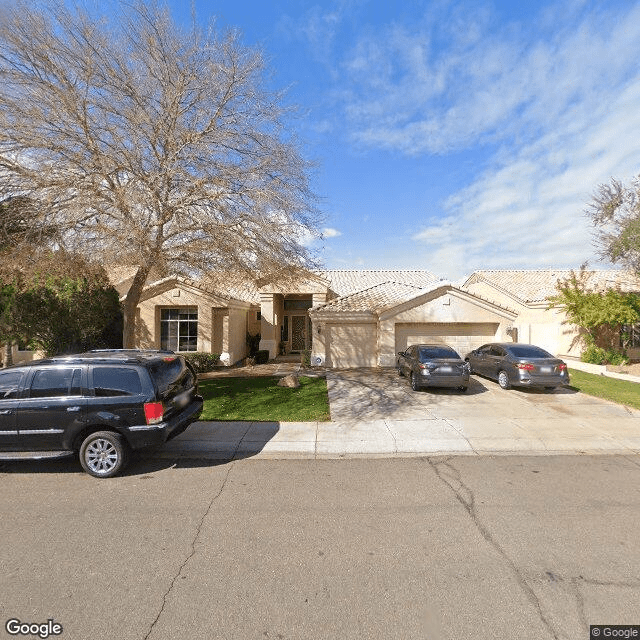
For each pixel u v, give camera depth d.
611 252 16.81
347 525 4.16
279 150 9.77
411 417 8.72
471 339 16.50
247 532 4.02
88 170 8.62
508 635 2.66
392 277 26.23
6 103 8.05
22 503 4.73
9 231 9.03
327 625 2.76
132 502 4.75
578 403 10.08
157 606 2.96
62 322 12.49
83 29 8.43
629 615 2.85
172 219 9.69
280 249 10.05
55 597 3.06
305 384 12.63
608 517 4.34
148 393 5.71
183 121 9.33
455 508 4.56
